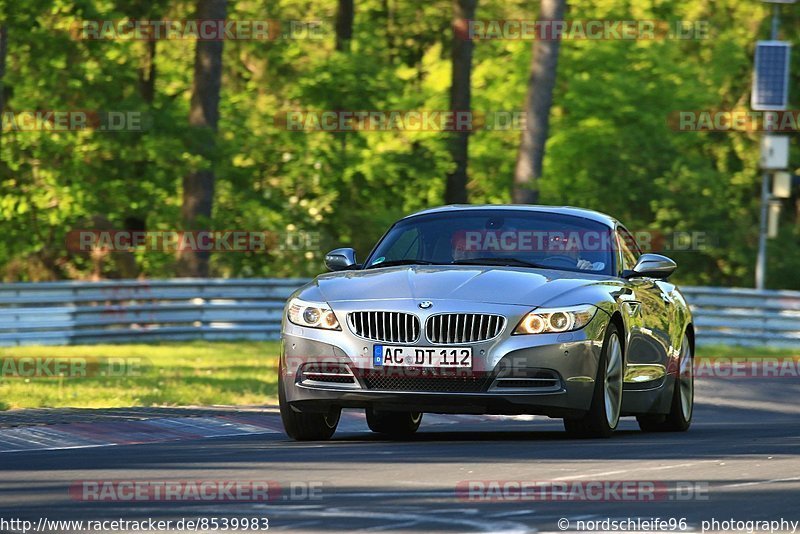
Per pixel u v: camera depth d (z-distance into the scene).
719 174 99.62
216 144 78.75
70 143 82.50
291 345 24.91
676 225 96.44
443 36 114.81
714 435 27.91
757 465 20.42
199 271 78.19
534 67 74.00
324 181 92.06
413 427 29.45
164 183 84.06
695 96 98.44
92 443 25.53
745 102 114.88
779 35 113.12
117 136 79.31
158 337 61.53
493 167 105.31
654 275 27.66
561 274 26.00
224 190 91.69
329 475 19.12
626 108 96.56
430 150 94.50
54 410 30.53
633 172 96.00
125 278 90.12
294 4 104.50
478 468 19.91
